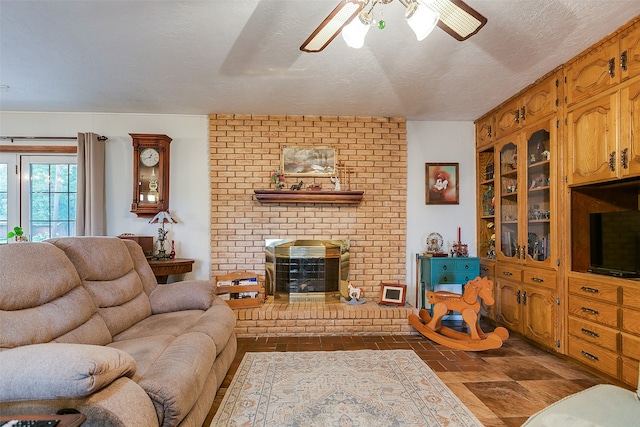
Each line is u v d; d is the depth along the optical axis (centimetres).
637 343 208
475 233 409
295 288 390
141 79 293
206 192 392
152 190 376
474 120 410
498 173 362
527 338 319
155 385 135
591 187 256
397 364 267
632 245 224
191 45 236
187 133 392
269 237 389
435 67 269
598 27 214
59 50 243
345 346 311
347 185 394
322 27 157
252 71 277
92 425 105
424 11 137
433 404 205
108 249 231
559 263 272
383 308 353
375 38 225
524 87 312
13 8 193
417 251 405
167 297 261
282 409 199
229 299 353
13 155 380
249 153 389
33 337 145
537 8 195
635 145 210
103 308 206
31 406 104
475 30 154
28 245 170
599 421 115
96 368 108
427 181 407
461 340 306
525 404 208
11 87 308
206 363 170
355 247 395
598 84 236
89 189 365
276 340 328
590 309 243
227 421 187
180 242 389
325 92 322
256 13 199
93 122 383
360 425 183
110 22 209
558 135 274
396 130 399
